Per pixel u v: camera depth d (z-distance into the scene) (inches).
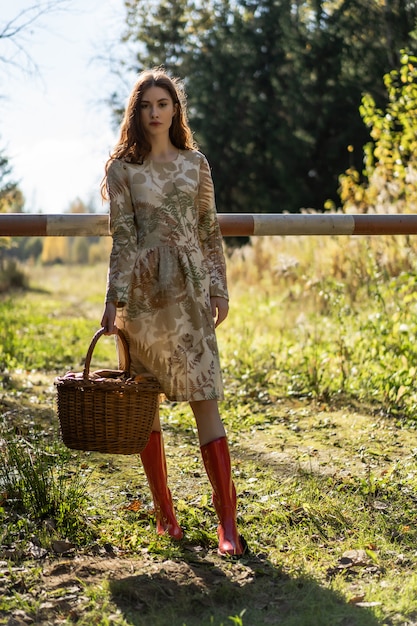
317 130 999.6
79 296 811.4
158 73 147.3
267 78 1098.1
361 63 926.4
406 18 849.5
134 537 147.3
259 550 144.4
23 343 398.6
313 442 219.3
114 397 136.9
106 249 1144.2
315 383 281.9
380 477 185.6
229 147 1111.6
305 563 139.9
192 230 146.0
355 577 135.5
